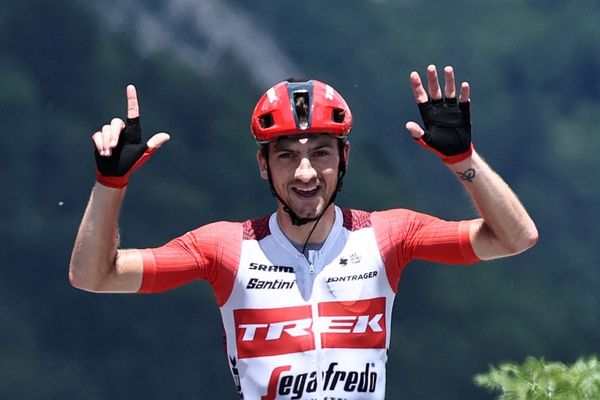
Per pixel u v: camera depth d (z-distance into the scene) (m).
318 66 163.38
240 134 153.62
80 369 135.38
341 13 168.62
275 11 162.88
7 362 135.38
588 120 169.62
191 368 135.25
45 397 134.00
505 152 167.75
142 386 135.00
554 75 172.25
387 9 174.38
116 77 152.38
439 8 177.12
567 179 163.75
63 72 152.38
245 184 152.88
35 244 143.25
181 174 151.00
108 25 155.62
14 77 151.00
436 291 135.38
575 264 150.38
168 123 151.50
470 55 172.88
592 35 173.38
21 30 152.62
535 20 174.38
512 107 169.62
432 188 162.25
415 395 130.88
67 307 138.00
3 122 148.75
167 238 147.75
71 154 150.38
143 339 136.12
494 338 135.00
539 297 141.00
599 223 160.12
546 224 157.88
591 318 142.25
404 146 165.88
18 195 146.62
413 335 132.62
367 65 167.88
